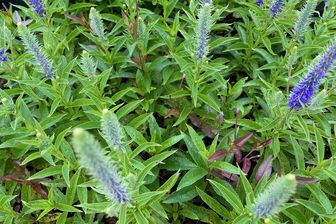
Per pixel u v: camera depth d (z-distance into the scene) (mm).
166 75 572
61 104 518
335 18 588
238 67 647
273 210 314
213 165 455
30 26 574
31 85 489
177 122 529
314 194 420
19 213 482
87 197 461
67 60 610
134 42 538
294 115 451
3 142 519
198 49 465
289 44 540
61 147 471
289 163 513
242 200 457
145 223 375
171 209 491
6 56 503
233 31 713
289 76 476
